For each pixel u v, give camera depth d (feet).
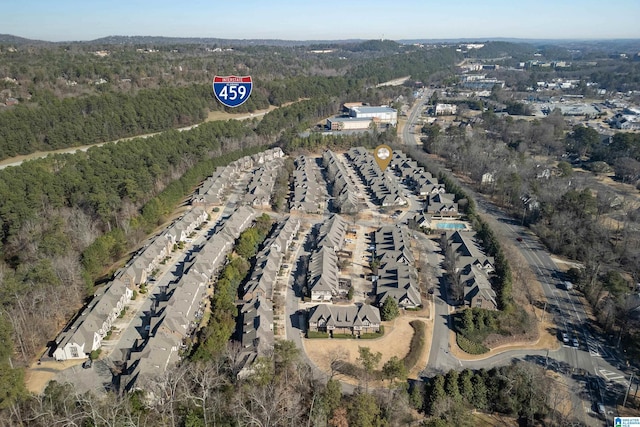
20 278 335.67
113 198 475.31
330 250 441.27
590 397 285.02
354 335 335.88
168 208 535.60
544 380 290.56
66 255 383.45
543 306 379.14
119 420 230.07
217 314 336.49
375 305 371.56
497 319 352.28
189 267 398.01
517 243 490.90
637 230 478.59
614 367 312.71
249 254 439.63
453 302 383.04
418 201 611.06
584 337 343.05
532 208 543.39
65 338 305.32
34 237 404.77
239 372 279.49
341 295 383.86
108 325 334.85
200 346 297.12
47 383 282.97
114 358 306.55
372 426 245.04
